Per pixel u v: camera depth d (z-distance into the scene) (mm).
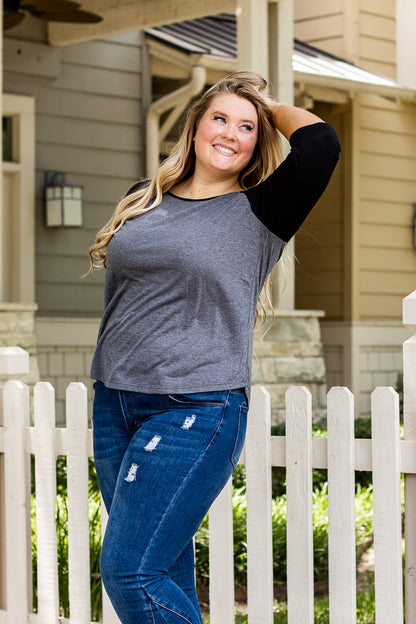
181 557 2771
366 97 11539
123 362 2631
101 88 10094
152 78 11141
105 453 2711
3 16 8102
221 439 2551
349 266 11398
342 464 2789
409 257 11922
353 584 2777
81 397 3320
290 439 2885
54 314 9680
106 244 2785
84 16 8258
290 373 9008
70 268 9812
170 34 10422
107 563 2502
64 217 9445
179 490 2502
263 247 2660
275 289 8984
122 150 10242
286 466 2906
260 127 2830
